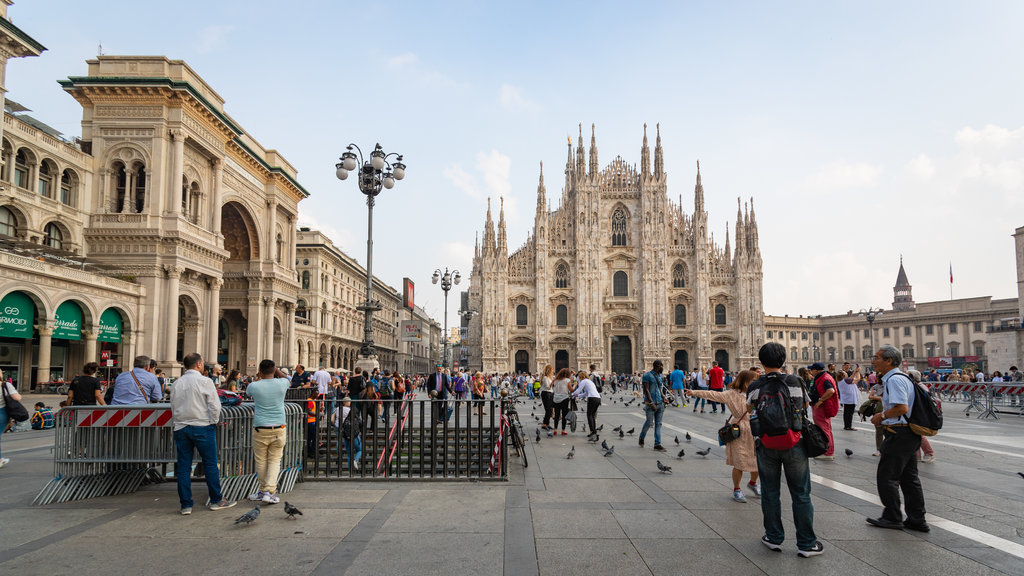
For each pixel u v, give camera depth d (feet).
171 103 147.02
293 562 26.16
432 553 27.30
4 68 112.27
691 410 116.67
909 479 30.76
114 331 135.03
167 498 38.47
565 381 73.67
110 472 39.60
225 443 38.93
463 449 59.67
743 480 43.39
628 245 309.42
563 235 311.88
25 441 66.59
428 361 565.94
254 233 194.59
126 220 142.00
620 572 24.93
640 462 51.85
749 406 28.53
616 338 306.96
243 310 194.70
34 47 114.52
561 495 38.73
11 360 125.39
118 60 147.13
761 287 298.56
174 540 29.32
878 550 27.61
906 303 488.44
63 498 37.35
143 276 142.00
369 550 27.73
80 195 140.67
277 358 213.25
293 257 220.43
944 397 152.35
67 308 122.93
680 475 45.65
